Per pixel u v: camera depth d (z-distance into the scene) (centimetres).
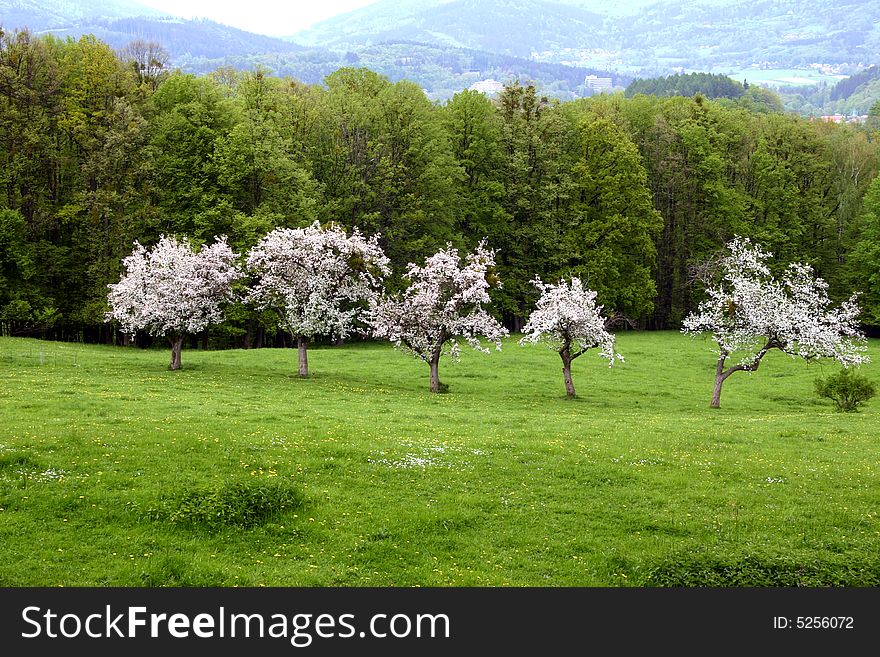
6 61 7075
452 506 2480
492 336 5125
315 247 5156
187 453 2772
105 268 6925
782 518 2511
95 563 1981
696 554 2169
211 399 3975
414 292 5303
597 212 9056
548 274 8894
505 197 8919
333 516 2338
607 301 8712
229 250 5356
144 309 4897
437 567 2098
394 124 8525
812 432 3797
